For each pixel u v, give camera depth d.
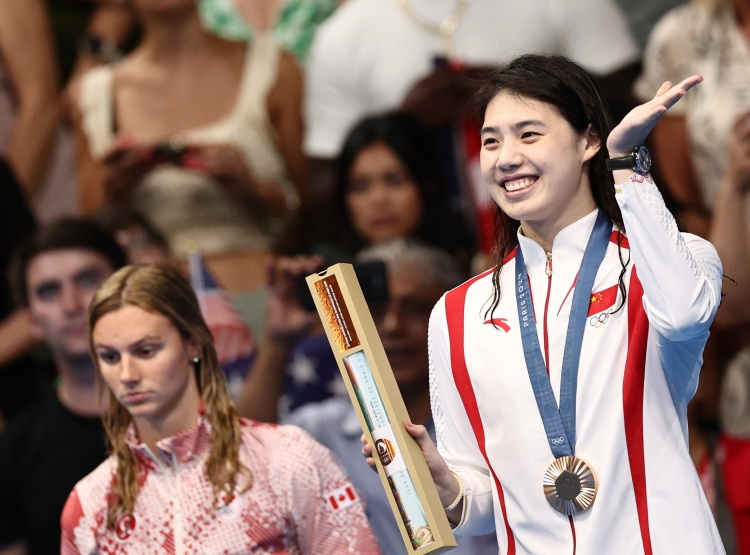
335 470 11.98
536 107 9.77
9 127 23.06
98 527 11.83
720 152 18.41
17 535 16.16
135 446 11.80
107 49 23.38
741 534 17.30
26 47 23.09
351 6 21.61
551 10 20.59
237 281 20.23
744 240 17.58
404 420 9.98
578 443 9.77
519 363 10.05
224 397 12.02
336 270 10.09
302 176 21.52
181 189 20.30
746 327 17.52
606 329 9.84
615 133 9.29
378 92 20.95
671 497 9.54
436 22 20.78
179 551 11.53
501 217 10.69
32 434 16.48
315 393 16.56
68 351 16.97
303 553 11.73
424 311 16.09
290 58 22.09
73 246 17.34
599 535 9.60
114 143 20.75
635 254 9.29
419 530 9.87
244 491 11.62
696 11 19.39
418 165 18.92
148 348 11.70
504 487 10.15
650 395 9.66
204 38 21.67
